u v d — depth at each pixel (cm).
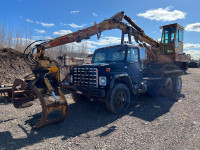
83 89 461
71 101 595
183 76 1506
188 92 768
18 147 274
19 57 995
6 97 560
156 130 340
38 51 477
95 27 482
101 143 287
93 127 360
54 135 321
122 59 514
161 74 654
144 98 652
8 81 776
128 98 482
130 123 383
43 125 347
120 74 461
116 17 524
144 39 692
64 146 278
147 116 433
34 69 393
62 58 832
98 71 440
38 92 349
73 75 502
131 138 305
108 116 434
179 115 438
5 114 438
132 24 614
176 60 1038
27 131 338
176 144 280
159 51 814
